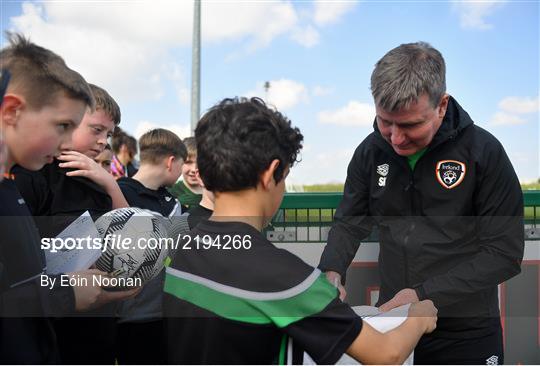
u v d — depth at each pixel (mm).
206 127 1041
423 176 1491
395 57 1347
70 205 1456
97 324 1340
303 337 925
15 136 1093
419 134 1359
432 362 1546
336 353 923
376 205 1606
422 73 1294
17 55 1102
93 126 1717
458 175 1452
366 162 1626
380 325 1201
